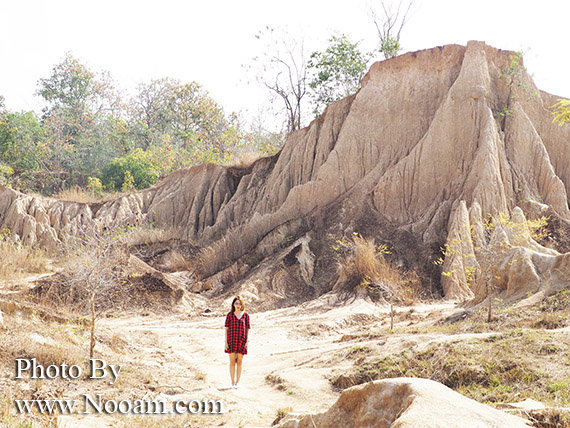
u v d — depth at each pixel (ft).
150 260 88.53
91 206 114.11
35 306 38.22
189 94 209.87
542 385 24.27
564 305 37.01
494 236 50.16
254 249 83.15
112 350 35.58
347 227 83.46
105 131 206.08
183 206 113.60
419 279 70.64
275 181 101.35
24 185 169.27
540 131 91.25
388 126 93.15
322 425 15.39
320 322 54.65
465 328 37.91
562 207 82.33
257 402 28.73
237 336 32.04
